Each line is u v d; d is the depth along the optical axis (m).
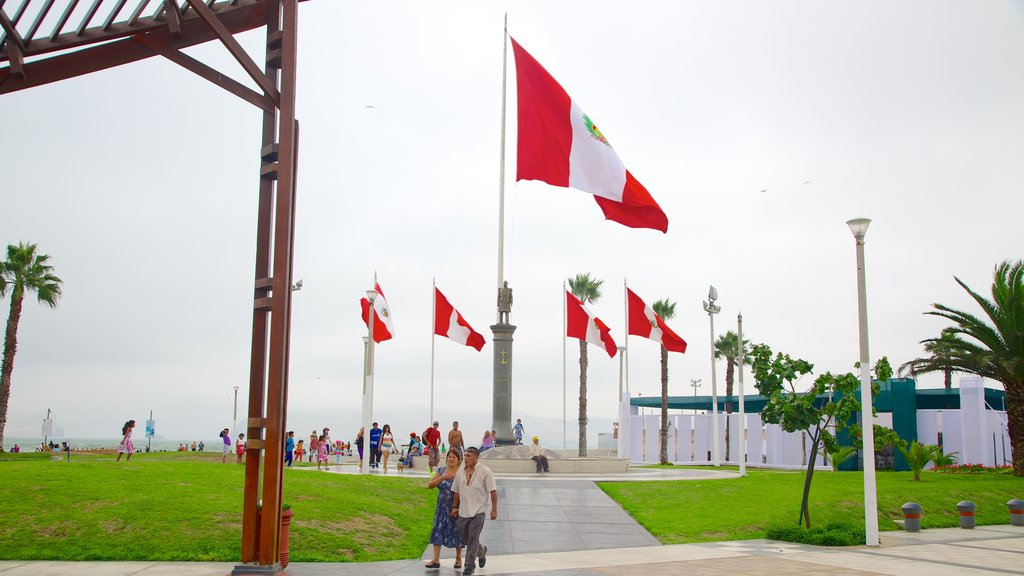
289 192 12.57
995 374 38.91
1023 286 37.38
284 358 12.59
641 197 22.61
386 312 35.31
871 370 21.62
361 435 38.31
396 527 18.84
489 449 36.72
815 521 22.36
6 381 52.19
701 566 15.27
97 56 11.48
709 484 29.14
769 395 21.78
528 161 23.08
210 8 12.48
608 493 27.31
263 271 13.04
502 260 38.47
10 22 10.16
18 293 53.03
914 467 34.84
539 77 23.09
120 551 14.83
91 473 20.77
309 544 16.06
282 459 13.06
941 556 17.48
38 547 14.87
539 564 15.41
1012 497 30.02
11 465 22.16
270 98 12.94
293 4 12.89
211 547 15.24
